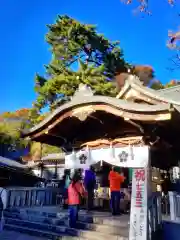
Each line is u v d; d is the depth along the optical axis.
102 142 8.89
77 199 8.56
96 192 12.69
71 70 25.44
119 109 7.90
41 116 25.31
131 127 8.52
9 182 21.64
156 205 7.84
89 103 8.35
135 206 6.96
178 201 8.12
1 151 34.78
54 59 28.00
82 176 11.37
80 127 9.59
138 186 7.24
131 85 12.48
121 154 8.15
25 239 8.12
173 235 7.70
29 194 12.46
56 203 13.59
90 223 8.35
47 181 26.58
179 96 13.96
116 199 9.55
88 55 29.41
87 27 27.91
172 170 14.52
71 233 8.09
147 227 6.67
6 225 9.69
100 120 8.68
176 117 8.02
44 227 8.88
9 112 42.34
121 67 29.19
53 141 10.70
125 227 7.56
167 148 9.41
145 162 7.70
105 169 13.16
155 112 7.35
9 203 11.45
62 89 23.97
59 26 28.14
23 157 35.84
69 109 8.77
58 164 30.31
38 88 25.80
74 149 9.64
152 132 8.31
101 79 24.27
